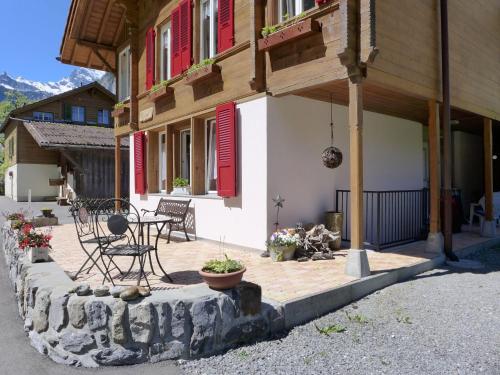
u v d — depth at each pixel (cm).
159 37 922
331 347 329
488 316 391
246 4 635
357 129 471
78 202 818
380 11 488
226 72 673
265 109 595
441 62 621
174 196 843
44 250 478
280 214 613
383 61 493
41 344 342
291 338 348
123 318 315
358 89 472
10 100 4131
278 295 389
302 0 580
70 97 2588
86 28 1095
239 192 649
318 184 675
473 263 598
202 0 775
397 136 879
